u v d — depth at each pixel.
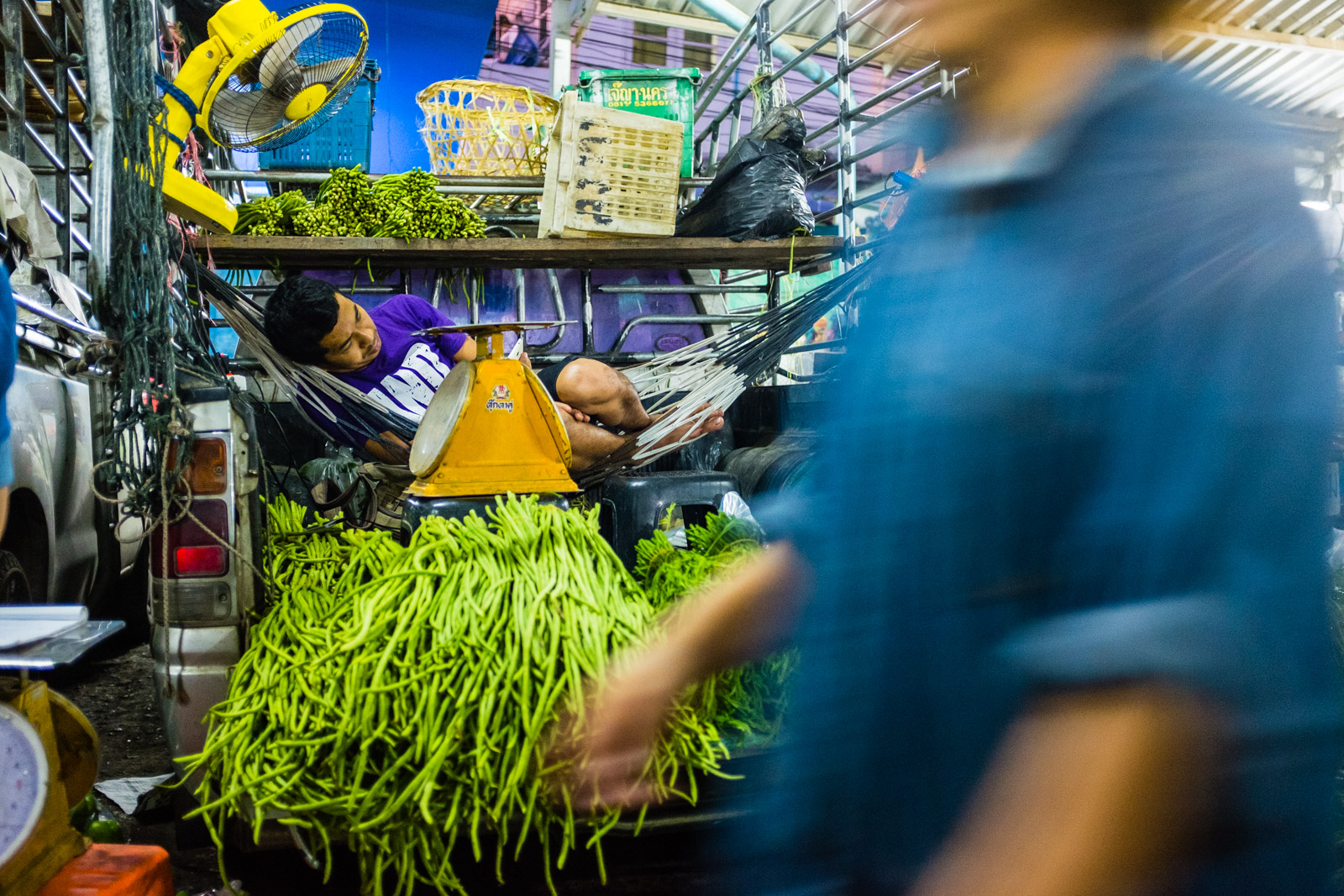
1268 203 0.50
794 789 0.68
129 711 3.29
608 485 2.40
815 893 0.64
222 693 1.84
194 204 2.51
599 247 3.43
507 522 1.80
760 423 3.61
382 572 1.83
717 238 3.53
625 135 3.38
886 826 0.59
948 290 0.58
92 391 3.38
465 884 1.98
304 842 1.64
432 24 6.84
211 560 1.84
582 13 7.77
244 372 3.33
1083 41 0.57
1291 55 6.88
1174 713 0.43
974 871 0.45
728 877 0.76
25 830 1.28
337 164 4.05
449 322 3.10
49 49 3.86
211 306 3.22
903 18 0.64
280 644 1.78
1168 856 0.43
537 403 2.06
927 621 0.55
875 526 0.60
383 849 1.56
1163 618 0.44
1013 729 0.48
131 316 1.83
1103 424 0.49
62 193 3.85
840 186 4.12
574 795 0.90
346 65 3.08
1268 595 0.45
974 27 0.59
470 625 1.62
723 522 2.16
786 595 0.79
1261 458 0.46
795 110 3.72
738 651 0.81
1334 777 0.47
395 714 1.57
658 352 3.93
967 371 0.54
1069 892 0.42
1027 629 0.49
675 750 1.60
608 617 1.69
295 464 3.27
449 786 1.58
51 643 1.24
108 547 3.57
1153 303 0.49
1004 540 0.51
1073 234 0.52
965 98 0.62
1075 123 0.54
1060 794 0.44
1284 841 0.46
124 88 1.83
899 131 0.69
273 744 1.60
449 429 1.97
